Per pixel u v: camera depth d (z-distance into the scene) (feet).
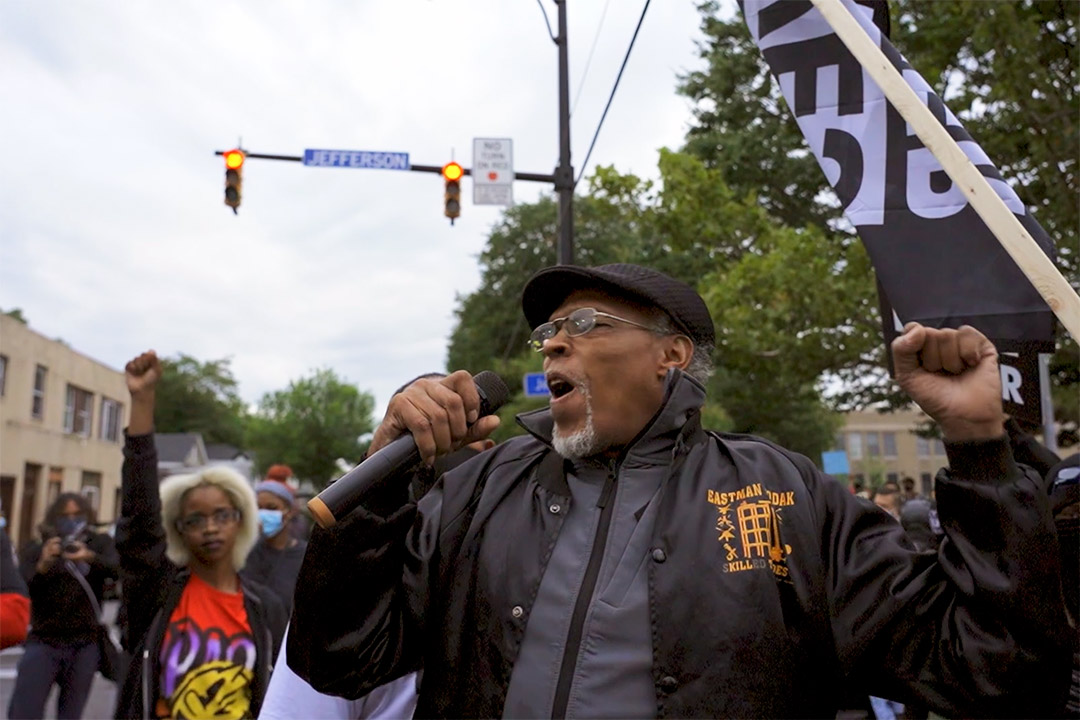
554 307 6.08
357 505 4.89
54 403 101.81
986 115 32.24
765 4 7.13
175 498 10.58
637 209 39.88
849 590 5.09
